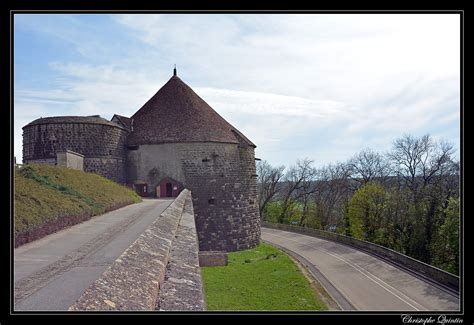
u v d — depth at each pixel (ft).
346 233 178.60
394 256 113.91
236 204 137.90
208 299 69.15
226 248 133.18
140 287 18.74
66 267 31.99
